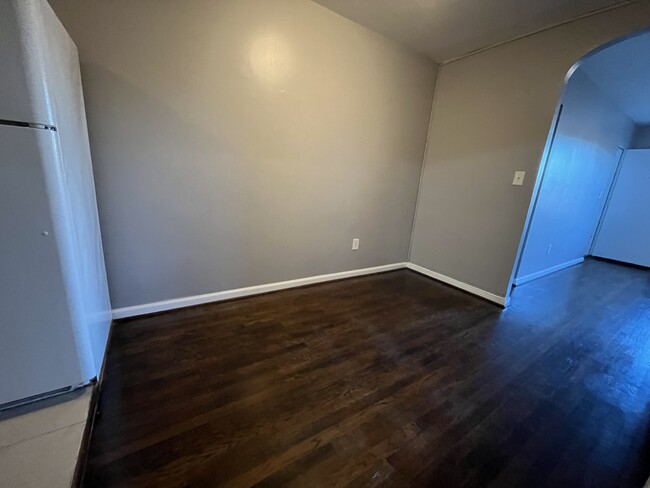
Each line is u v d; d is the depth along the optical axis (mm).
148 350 1594
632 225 4586
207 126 1866
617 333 2205
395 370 1602
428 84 2947
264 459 1030
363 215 2910
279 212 2344
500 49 2447
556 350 1924
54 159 843
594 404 1439
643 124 4598
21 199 804
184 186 1878
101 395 1261
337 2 2049
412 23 2252
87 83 1475
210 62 1785
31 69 764
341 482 971
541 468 1078
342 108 2441
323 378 1490
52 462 779
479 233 2740
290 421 1205
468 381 1556
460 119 2816
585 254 4855
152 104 1666
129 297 1853
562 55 2086
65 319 938
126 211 1723
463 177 2840
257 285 2400
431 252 3225
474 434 1212
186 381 1387
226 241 2141
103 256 1652
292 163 2299
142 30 1554
